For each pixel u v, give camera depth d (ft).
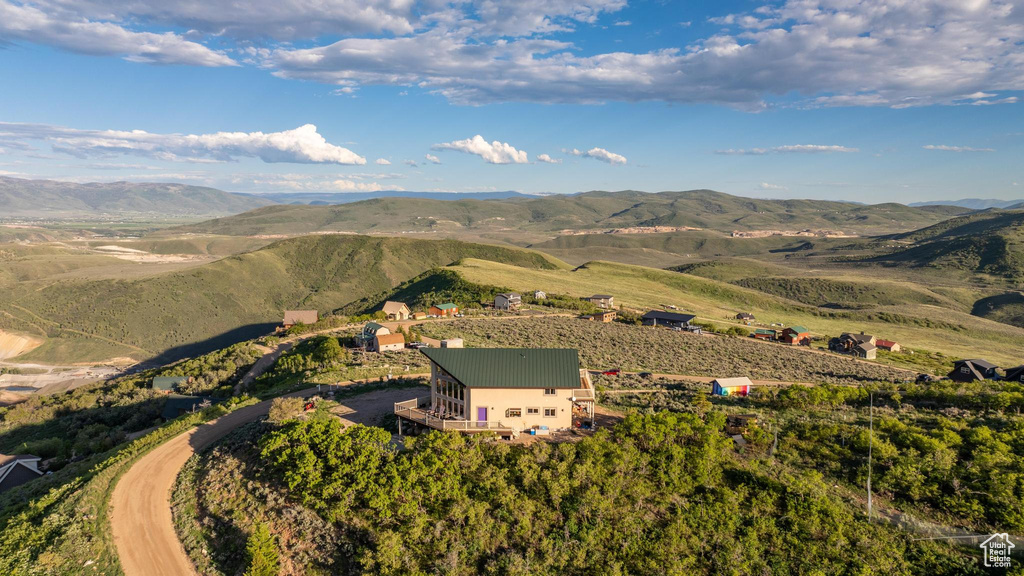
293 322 439.63
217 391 282.15
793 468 136.77
